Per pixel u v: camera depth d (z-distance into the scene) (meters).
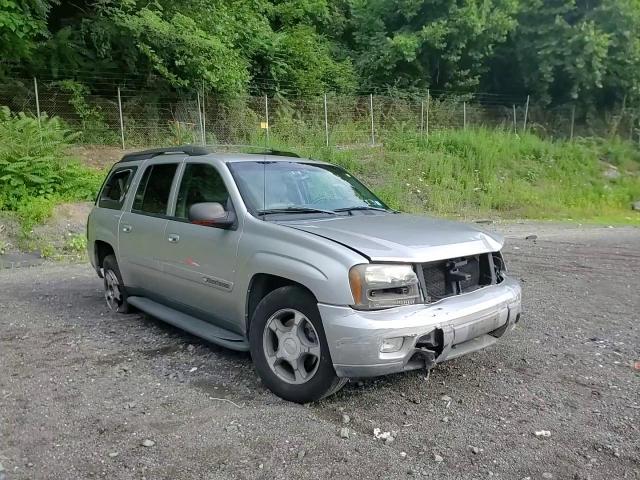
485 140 21.19
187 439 3.41
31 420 3.67
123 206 5.96
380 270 3.56
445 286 3.90
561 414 3.75
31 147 12.34
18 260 9.87
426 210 16.20
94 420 3.67
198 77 18.78
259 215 4.33
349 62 26.41
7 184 11.75
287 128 19.89
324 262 3.64
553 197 18.66
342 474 3.03
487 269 4.24
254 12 24.16
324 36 27.56
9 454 3.25
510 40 26.98
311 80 23.42
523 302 6.72
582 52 24.94
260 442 3.37
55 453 3.26
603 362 4.72
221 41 19.47
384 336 3.43
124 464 3.14
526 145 22.11
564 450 3.29
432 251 3.77
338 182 5.24
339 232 3.96
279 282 4.13
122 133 17.27
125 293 6.11
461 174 18.72
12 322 5.98
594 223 15.75
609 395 4.05
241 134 19.30
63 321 6.02
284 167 5.01
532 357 4.82
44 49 17.22
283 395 3.94
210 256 4.54
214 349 5.06
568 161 22.05
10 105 16.36
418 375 4.39
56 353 4.98
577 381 4.31
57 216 11.41
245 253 4.19
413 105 23.70
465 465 3.13
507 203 17.45
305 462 3.15
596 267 8.98
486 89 28.56
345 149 19.39
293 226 4.09
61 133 13.38
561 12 25.53
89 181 12.97
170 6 18.75
